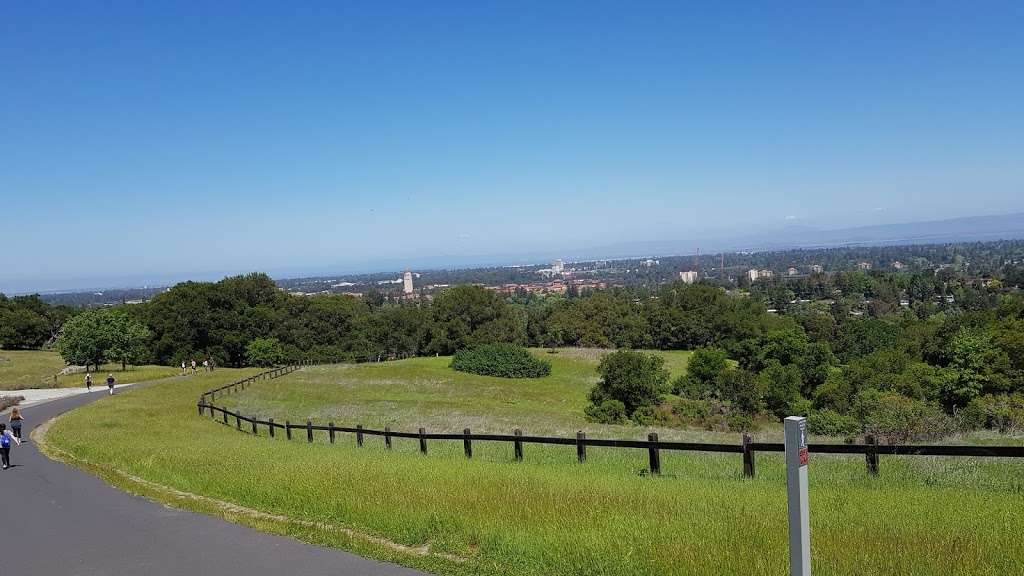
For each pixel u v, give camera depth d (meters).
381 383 61.62
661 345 106.44
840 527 7.79
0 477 15.60
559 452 18.19
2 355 92.88
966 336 51.00
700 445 12.59
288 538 8.83
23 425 29.95
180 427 26.97
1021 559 6.51
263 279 111.50
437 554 7.88
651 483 11.52
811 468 13.08
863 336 78.56
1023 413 32.91
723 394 57.91
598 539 7.62
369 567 7.57
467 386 64.06
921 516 8.30
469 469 13.58
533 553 7.44
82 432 24.34
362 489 11.03
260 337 99.31
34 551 8.88
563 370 81.44
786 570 6.39
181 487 12.69
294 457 16.23
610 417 51.41
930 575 6.18
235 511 10.41
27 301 118.62
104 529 9.84
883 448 11.15
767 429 46.34
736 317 97.38
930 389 50.22
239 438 22.97
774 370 56.12
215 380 57.34
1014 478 11.36
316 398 47.78
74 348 72.62
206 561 8.05
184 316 94.00
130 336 75.19
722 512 8.76
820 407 53.50
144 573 7.77
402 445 21.30
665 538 7.57
